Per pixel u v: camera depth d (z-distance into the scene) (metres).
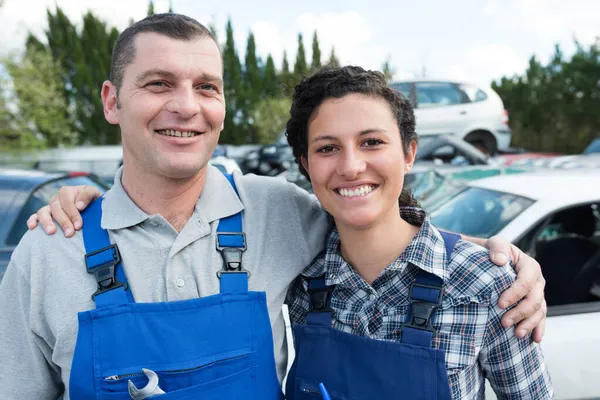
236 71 30.02
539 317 1.30
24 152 14.33
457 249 1.36
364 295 1.39
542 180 3.00
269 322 1.38
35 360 1.33
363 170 1.27
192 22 1.38
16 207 2.94
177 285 1.34
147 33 1.32
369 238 1.36
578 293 2.79
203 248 1.39
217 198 1.45
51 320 1.29
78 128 24.16
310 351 1.41
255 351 1.33
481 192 3.11
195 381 1.25
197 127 1.34
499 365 1.32
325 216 1.61
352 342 1.34
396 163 1.31
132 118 1.33
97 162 8.35
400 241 1.38
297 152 1.50
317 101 1.33
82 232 1.38
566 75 22.55
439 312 1.29
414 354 1.26
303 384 1.40
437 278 1.31
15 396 1.32
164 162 1.32
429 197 3.89
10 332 1.33
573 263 2.86
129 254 1.33
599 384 2.17
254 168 9.68
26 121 19.80
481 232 2.72
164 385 1.24
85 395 1.21
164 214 1.41
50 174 3.43
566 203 2.62
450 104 9.02
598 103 21.14
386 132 1.28
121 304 1.25
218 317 1.30
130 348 1.23
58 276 1.31
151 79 1.30
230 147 11.54
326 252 1.47
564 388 2.15
